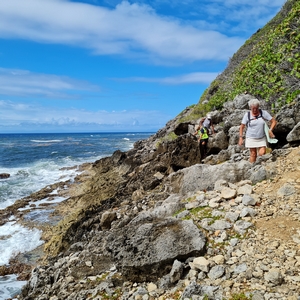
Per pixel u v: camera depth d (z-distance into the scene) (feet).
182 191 27.04
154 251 17.04
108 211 34.65
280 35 48.03
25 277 30.19
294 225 17.46
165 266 16.83
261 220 18.60
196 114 69.97
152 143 89.61
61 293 18.63
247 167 25.68
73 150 163.32
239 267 15.37
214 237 17.99
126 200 39.78
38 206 53.06
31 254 35.17
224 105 52.70
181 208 22.90
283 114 30.35
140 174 48.37
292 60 40.19
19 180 76.33
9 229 42.78
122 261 17.35
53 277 21.52
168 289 15.92
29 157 129.49
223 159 36.40
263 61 47.42
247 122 27.22
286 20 48.44
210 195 23.30
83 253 23.36
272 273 13.99
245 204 20.34
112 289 17.26
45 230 41.57
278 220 18.22
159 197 32.86
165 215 22.27
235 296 13.58
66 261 23.38
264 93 42.65
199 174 26.91
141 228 18.31
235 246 16.98
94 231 31.50
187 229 17.97
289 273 14.21
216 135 41.37
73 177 78.89
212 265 15.99
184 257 16.90
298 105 30.14
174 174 29.32
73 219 40.93
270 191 21.44
